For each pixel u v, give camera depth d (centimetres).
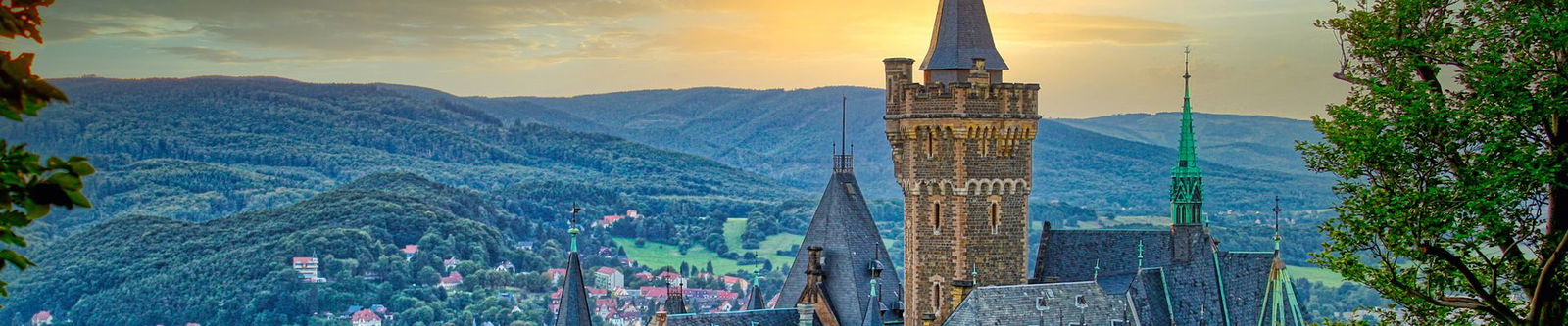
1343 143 7688
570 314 14700
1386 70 7838
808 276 15362
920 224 14750
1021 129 14625
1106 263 14700
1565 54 7200
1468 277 7231
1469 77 7494
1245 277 14438
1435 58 7694
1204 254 14425
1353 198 7750
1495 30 7475
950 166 14588
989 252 14675
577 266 14875
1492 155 7356
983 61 14575
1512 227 7444
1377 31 7794
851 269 15400
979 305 13588
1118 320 13712
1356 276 7662
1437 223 7375
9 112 3441
